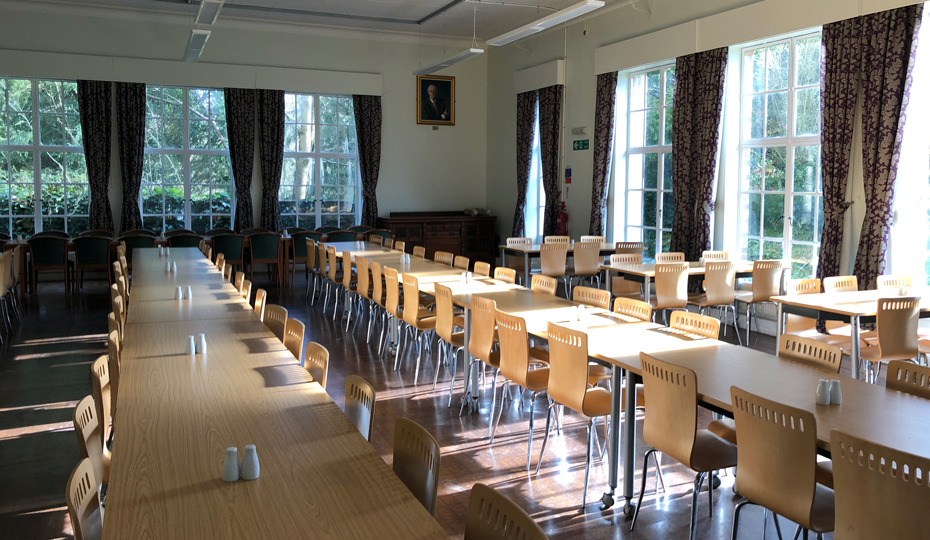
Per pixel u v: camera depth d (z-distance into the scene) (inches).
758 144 326.3
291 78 476.4
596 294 196.9
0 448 168.9
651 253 401.4
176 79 447.8
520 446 169.6
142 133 445.7
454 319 228.4
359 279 288.4
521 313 181.9
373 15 451.2
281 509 73.0
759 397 98.1
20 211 434.0
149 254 351.6
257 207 486.6
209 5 285.3
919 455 82.7
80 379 227.9
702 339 150.7
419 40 518.0
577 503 139.3
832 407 105.7
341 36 494.0
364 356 258.2
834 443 85.3
